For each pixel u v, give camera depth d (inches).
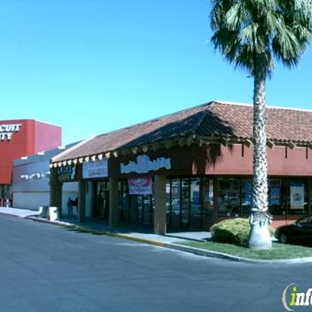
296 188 1015.6
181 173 835.4
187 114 993.5
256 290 402.9
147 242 800.3
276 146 883.4
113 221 1120.8
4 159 2373.3
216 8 689.6
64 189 1697.8
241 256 597.0
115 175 1096.2
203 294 384.8
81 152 1364.4
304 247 673.6
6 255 618.8
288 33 646.5
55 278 454.3
